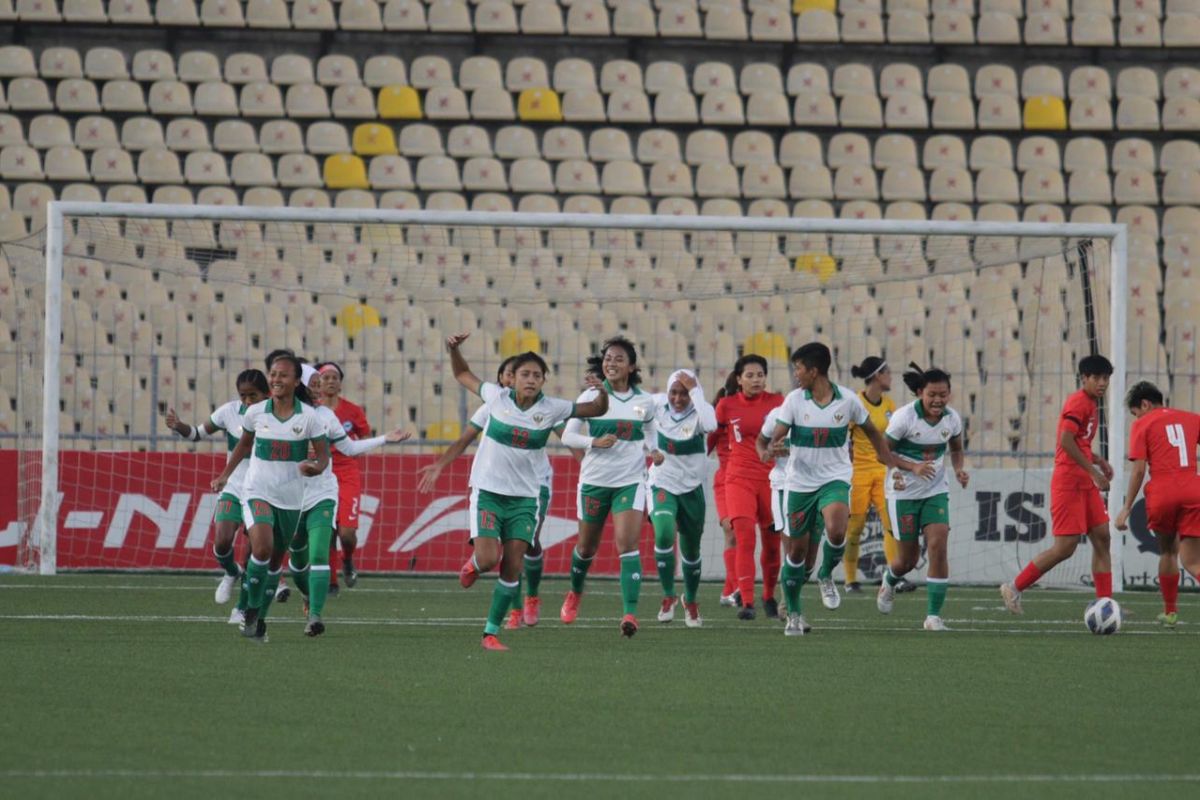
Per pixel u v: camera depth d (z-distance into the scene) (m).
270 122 76.94
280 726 20.81
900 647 31.91
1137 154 79.56
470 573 31.69
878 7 83.19
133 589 44.44
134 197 73.69
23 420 54.34
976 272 68.56
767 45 83.44
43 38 79.94
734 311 69.38
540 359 30.00
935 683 26.14
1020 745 20.20
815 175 77.44
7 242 55.94
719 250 73.94
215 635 32.31
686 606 36.47
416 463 53.34
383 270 69.31
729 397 38.50
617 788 17.09
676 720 21.81
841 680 26.34
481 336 67.12
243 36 81.19
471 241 72.12
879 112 80.44
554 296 60.97
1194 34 82.44
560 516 53.56
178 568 51.81
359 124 79.19
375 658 28.53
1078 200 77.94
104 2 79.69
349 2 80.69
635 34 81.62
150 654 28.72
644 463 33.97
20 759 18.20
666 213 75.75
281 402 30.78
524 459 30.06
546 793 16.78
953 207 77.44
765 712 22.66
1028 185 78.12
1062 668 28.48
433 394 64.88
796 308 68.94
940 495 36.09
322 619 36.81
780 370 66.81
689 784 17.38
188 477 52.31
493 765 18.31
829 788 17.28
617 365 33.66
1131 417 60.56
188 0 79.75
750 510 37.97
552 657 29.16
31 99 76.75
